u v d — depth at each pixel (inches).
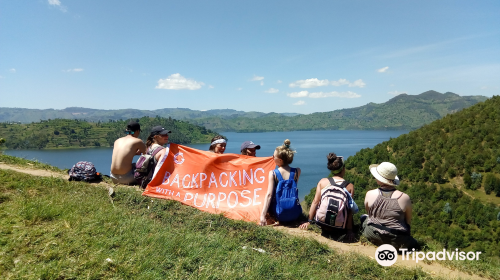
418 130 3459.6
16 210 191.6
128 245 166.1
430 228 1959.9
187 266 153.6
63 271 135.1
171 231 196.1
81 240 164.7
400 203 206.2
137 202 250.2
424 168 2760.8
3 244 152.1
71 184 279.7
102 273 138.6
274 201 243.9
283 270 162.9
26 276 126.6
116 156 294.5
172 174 275.1
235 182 268.1
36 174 321.7
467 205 2117.4
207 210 251.4
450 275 183.2
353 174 2854.3
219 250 173.8
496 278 186.7
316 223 229.5
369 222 213.5
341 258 184.7
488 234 1748.3
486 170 2490.2
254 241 200.2
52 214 191.8
